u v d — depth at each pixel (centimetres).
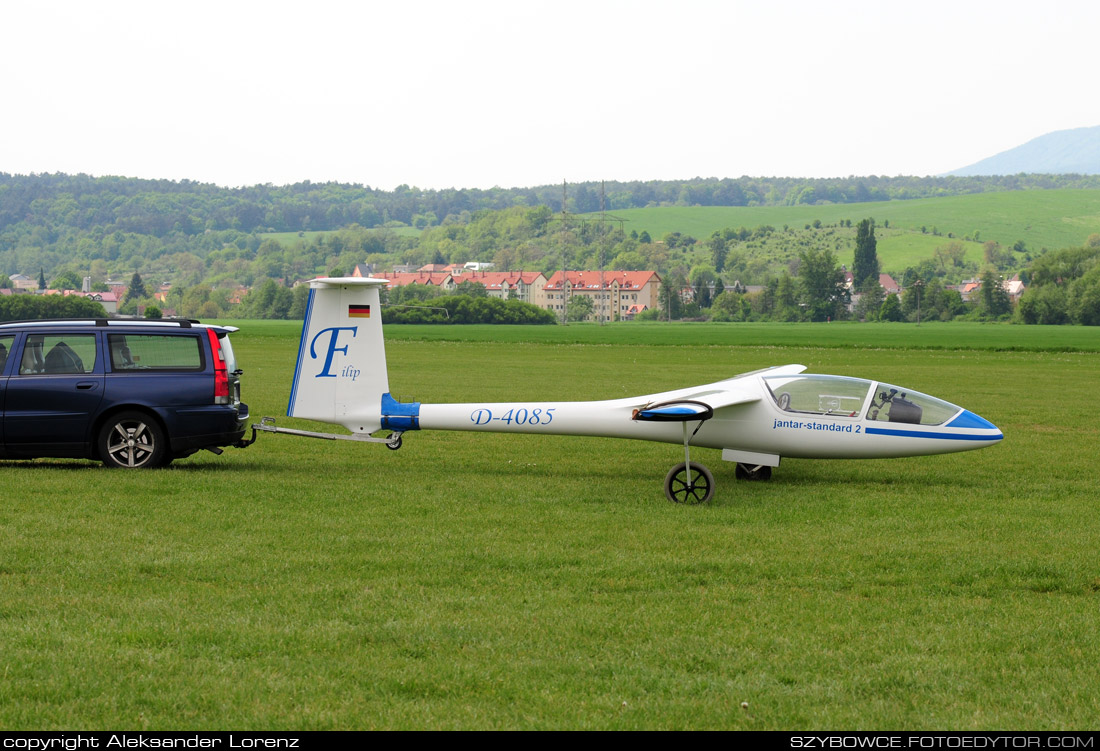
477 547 1708
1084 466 2803
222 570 1520
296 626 1264
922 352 10656
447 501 2142
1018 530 1920
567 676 1118
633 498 2230
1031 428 3741
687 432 2314
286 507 2028
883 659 1188
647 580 1520
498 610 1350
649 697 1066
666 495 2202
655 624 1302
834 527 1930
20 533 1725
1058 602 1443
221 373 2416
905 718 1025
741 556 1675
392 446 2489
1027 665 1174
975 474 2653
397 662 1145
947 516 2056
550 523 1927
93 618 1275
